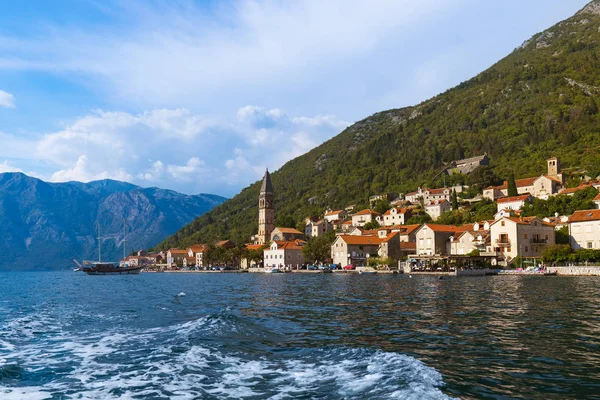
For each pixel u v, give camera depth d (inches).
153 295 2760.8
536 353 927.7
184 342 1109.1
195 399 696.4
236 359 935.7
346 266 6269.7
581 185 6943.9
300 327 1321.4
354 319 1464.1
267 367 868.6
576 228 5009.8
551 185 7721.5
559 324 1275.8
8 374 847.7
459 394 674.2
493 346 1000.2
